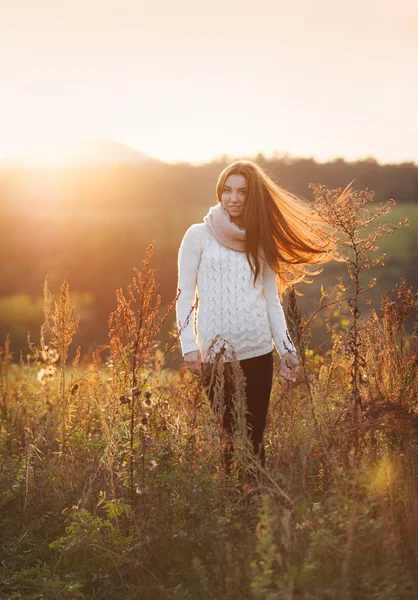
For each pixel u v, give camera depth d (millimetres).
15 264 45938
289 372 4148
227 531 3346
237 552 3193
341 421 3812
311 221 4145
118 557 3424
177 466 3650
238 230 3969
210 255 3977
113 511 3541
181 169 67375
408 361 4164
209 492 3496
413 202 47062
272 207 4102
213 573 3232
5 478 4156
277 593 2650
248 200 4023
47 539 3803
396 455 3625
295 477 3506
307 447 3654
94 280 43125
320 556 3018
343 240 4020
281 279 4402
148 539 3426
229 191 4066
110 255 47000
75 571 3494
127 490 3789
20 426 4871
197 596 3088
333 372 4410
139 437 3844
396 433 3766
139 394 3670
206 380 3932
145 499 3625
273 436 4125
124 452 3906
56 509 3934
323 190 3883
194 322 4109
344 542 3057
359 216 3885
